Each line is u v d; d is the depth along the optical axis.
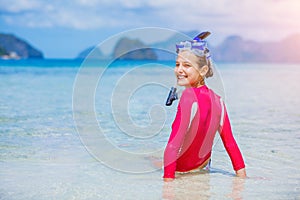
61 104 8.45
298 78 23.06
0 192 3.07
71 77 19.73
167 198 2.96
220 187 3.25
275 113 7.70
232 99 10.45
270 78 22.86
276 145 4.80
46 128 5.63
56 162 3.97
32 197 2.96
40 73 24.36
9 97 9.80
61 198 2.95
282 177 3.56
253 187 3.25
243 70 40.22
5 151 4.36
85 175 3.55
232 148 3.63
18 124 5.92
